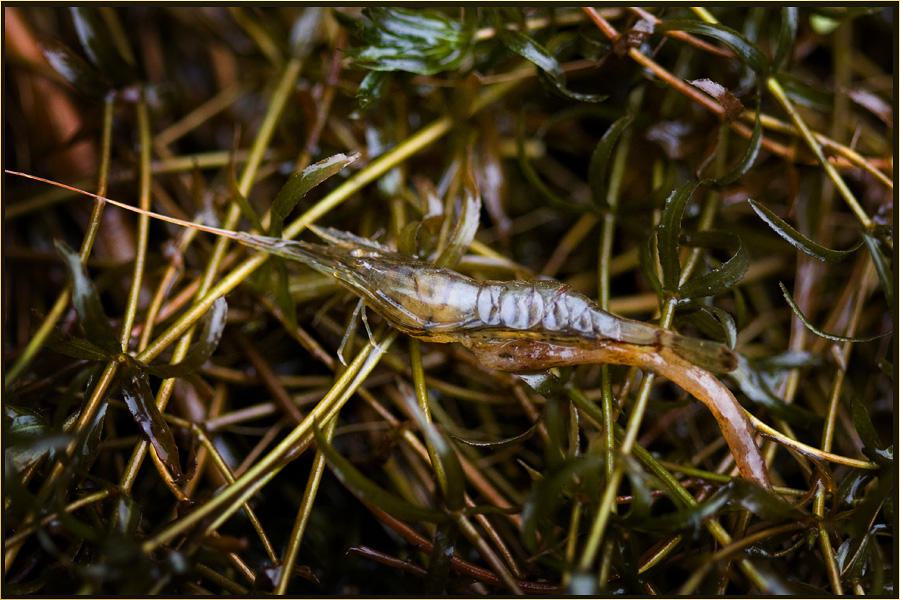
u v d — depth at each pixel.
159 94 0.20
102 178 0.19
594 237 0.21
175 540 0.17
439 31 0.19
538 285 0.17
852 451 0.19
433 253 0.19
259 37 0.21
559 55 0.19
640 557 0.18
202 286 0.18
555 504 0.17
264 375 0.19
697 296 0.18
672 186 0.19
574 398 0.18
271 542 0.19
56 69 0.19
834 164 0.19
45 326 0.17
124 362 0.17
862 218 0.18
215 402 0.19
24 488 0.17
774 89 0.18
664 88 0.20
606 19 0.19
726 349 0.17
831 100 0.19
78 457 0.17
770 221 0.18
